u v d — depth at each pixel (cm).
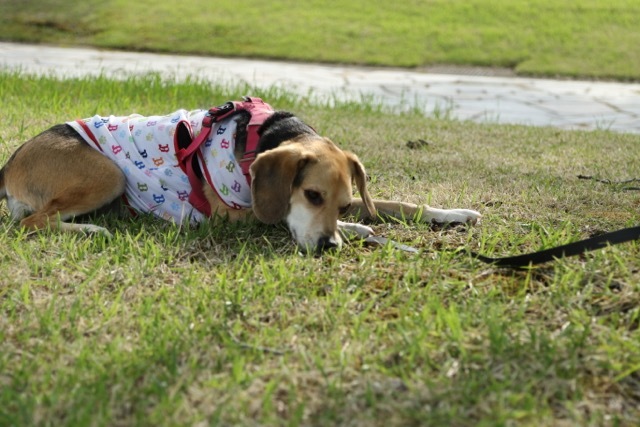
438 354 159
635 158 266
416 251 191
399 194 222
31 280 178
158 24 617
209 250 192
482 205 215
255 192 192
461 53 566
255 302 172
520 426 146
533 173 245
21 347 161
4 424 145
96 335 163
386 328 165
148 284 178
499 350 158
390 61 547
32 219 197
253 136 199
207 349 160
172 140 201
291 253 192
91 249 189
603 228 202
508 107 404
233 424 146
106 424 146
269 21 634
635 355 157
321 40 589
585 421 147
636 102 430
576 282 175
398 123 314
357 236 199
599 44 584
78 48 556
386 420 147
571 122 363
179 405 148
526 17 645
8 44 553
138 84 347
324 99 399
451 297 175
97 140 203
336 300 173
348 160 199
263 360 157
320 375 154
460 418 147
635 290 173
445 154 265
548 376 154
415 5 680
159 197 202
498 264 183
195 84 350
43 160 202
